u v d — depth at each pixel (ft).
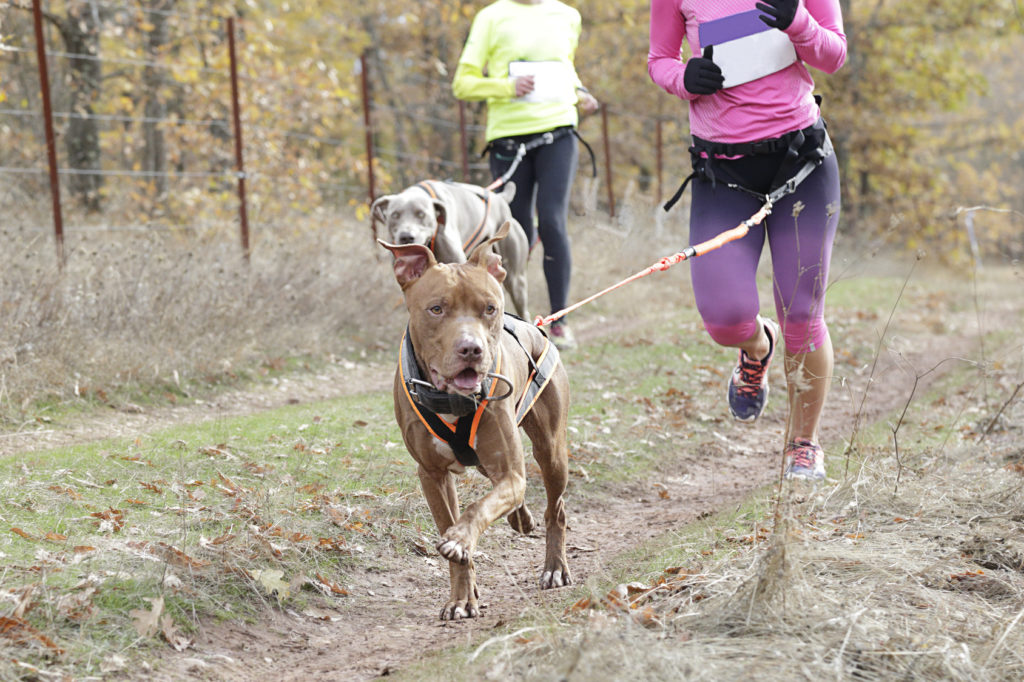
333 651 12.21
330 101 58.29
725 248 16.58
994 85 119.14
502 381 12.35
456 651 11.29
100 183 52.19
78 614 11.54
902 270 68.90
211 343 27.48
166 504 15.70
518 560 15.64
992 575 12.08
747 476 20.53
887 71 81.56
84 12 51.42
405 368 12.44
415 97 77.77
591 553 15.66
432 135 76.79
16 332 23.93
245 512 15.24
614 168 83.71
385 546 15.40
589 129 83.56
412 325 12.28
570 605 12.34
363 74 43.01
